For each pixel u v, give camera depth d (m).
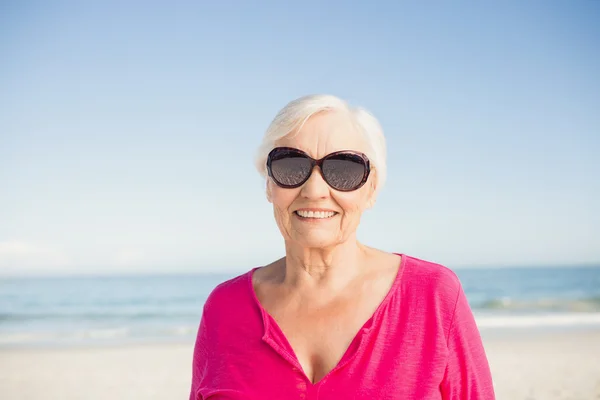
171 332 23.80
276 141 2.27
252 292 2.44
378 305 2.26
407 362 2.14
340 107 2.24
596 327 20.58
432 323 2.21
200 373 2.51
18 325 31.44
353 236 2.34
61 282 66.88
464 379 2.21
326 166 2.16
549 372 12.41
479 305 34.91
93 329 27.12
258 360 2.26
